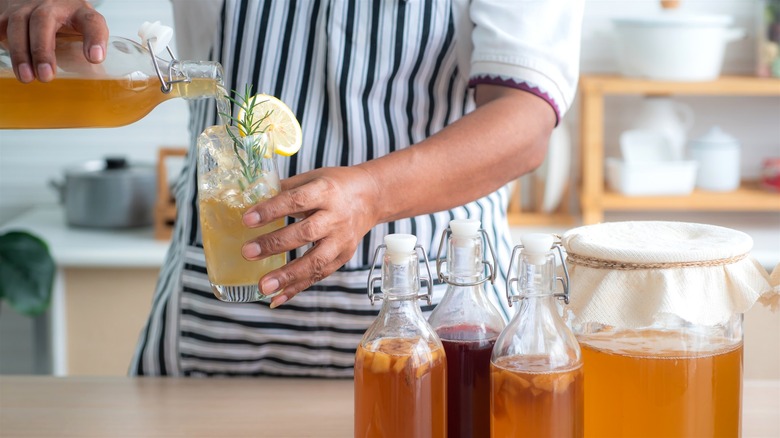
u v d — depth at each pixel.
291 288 1.06
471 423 1.00
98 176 2.92
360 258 1.42
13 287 2.66
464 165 1.21
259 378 1.37
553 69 1.33
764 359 1.39
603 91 2.85
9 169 3.27
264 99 1.04
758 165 3.21
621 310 0.95
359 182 1.08
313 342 1.45
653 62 2.83
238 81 1.45
